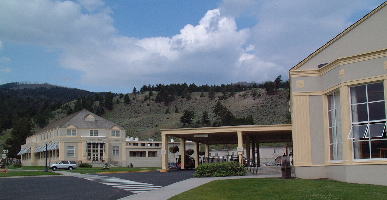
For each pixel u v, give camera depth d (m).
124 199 16.48
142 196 17.42
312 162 23.23
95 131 75.94
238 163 29.95
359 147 20.52
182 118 145.75
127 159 79.31
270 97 169.88
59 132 73.62
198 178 27.05
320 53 23.89
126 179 29.09
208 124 137.25
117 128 78.31
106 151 75.50
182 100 188.38
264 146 81.81
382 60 20.05
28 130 110.12
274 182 20.53
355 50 22.41
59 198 17.66
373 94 20.38
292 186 18.47
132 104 187.00
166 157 40.34
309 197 15.07
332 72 22.22
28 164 91.75
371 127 20.22
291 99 24.56
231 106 172.12
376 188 17.34
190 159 48.75
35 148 89.12
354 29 22.56
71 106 183.88
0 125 157.25
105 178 31.22
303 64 24.28
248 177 25.70
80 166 66.44
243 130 35.56
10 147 107.56
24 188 23.41
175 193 18.00
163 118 158.75
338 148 21.95
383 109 19.98
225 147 84.81
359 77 20.64
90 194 19.00
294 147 23.58
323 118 23.22
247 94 179.00
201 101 184.62
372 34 21.83
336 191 16.39
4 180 31.78
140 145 83.19
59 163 59.88
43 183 27.25
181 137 44.66
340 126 21.75
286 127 34.50
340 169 21.27
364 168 20.00
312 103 23.59
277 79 176.12
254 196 15.95
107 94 194.50
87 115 77.06
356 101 20.91
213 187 19.22
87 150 74.38
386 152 19.69
